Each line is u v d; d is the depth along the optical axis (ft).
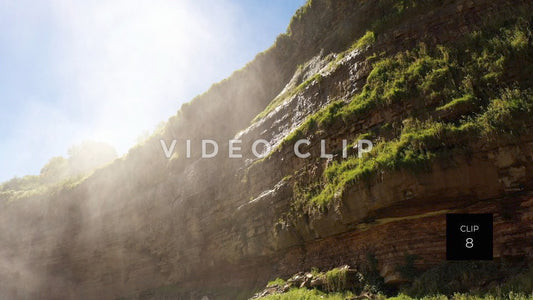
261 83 94.22
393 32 56.70
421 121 45.60
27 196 152.46
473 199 40.65
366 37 61.21
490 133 39.32
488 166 39.11
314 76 68.49
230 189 75.25
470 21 49.34
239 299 67.26
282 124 70.85
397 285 44.39
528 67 40.86
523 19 44.01
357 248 50.96
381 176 43.93
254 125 78.79
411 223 45.62
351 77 59.00
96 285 117.29
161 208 97.30
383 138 48.55
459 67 46.34
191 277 85.15
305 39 86.17
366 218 45.98
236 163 77.61
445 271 40.75
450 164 40.40
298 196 58.44
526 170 37.52
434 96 45.93
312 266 56.49
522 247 38.04
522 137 37.86
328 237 53.57
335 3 79.10
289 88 80.64
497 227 40.06
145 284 100.07
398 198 42.57
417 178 41.55
